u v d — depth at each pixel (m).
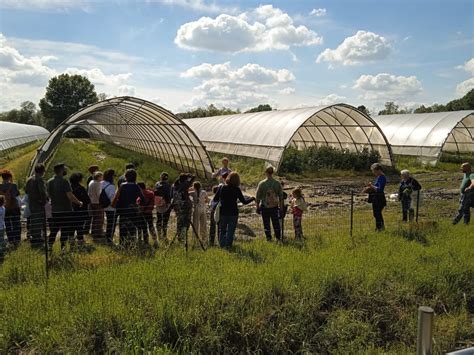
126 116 30.25
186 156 28.09
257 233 13.48
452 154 40.81
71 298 6.86
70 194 10.92
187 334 6.02
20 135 60.41
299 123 27.55
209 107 84.00
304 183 24.58
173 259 9.11
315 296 7.28
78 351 5.54
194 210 12.16
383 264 8.74
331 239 11.49
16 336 5.93
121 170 26.42
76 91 105.06
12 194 11.43
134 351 5.47
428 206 17.84
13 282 8.34
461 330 6.93
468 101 94.50
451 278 8.38
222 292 6.89
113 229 11.19
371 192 12.77
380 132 31.05
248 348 6.07
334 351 6.25
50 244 10.88
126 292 6.94
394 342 6.71
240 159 31.52
